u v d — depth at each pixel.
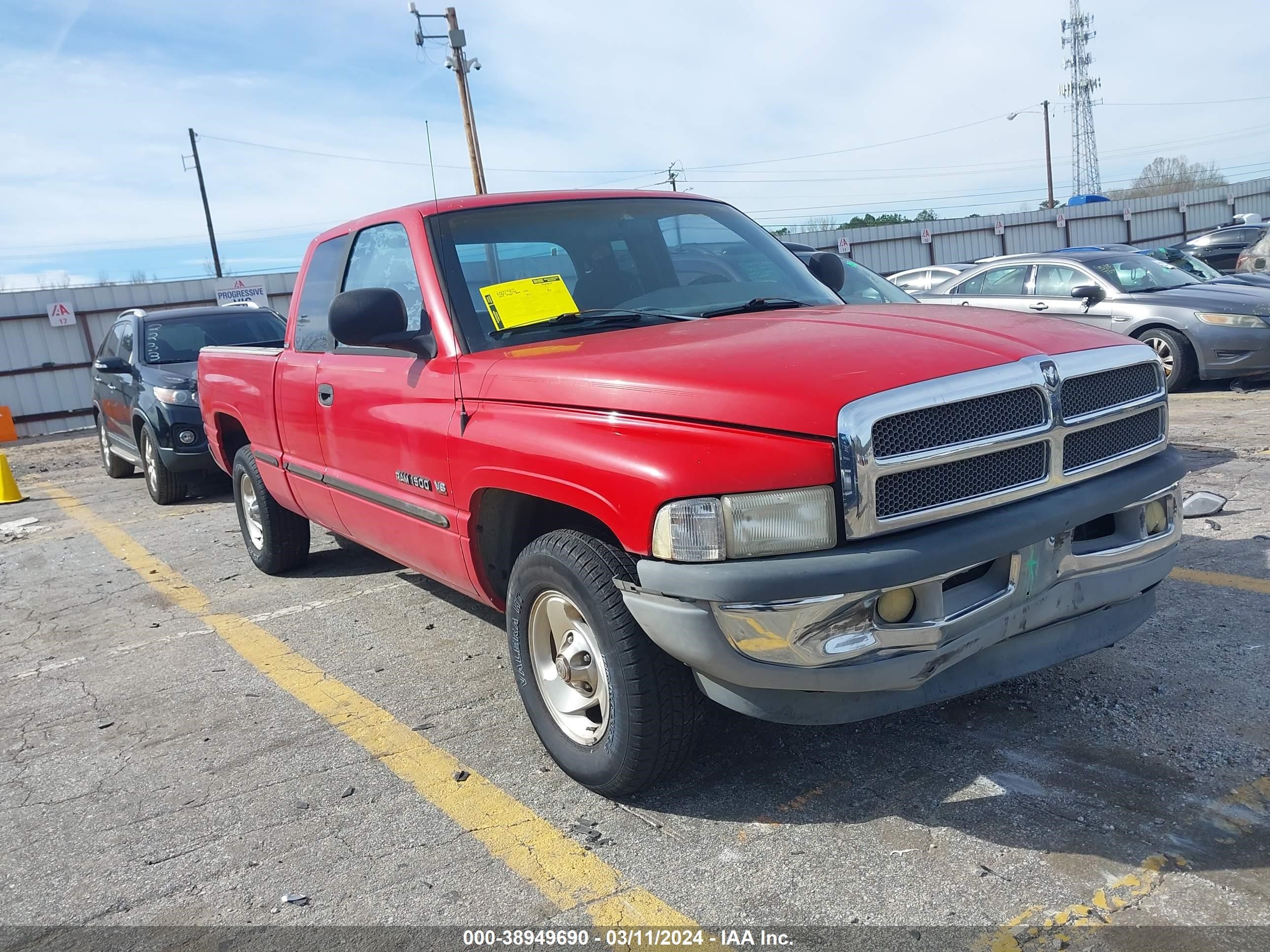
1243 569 4.57
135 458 10.09
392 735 3.64
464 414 3.30
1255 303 9.73
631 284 3.79
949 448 2.47
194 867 2.84
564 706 3.14
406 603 5.29
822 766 3.11
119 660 4.75
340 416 4.22
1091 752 3.05
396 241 3.96
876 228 32.09
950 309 3.44
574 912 2.50
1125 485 2.83
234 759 3.54
